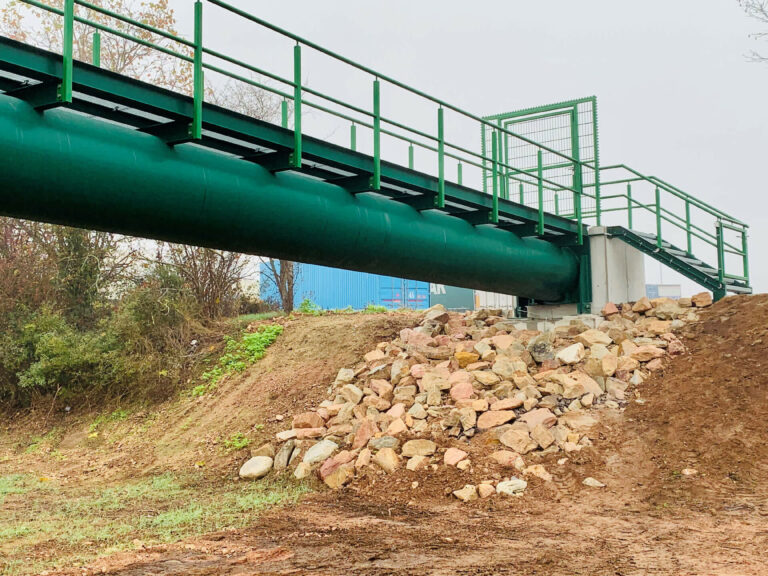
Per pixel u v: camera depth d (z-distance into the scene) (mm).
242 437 14750
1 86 8750
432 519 9930
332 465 12297
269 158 11086
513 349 14461
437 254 13812
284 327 20234
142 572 7621
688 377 13211
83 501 11938
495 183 14812
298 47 11195
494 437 11992
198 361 19719
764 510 9539
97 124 9227
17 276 22094
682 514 9625
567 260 17938
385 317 19375
